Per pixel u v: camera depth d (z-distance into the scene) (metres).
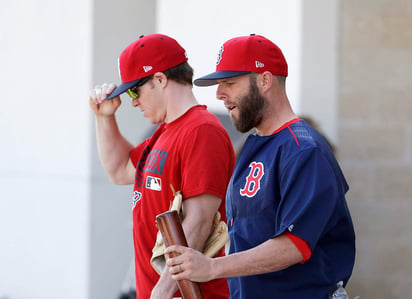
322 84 18.16
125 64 10.38
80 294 20.77
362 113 18.08
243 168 9.13
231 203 9.23
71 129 20.78
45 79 20.92
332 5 17.97
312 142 8.48
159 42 10.38
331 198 8.29
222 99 9.16
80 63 20.58
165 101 10.35
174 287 9.55
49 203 21.05
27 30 21.02
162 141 10.35
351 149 18.05
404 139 18.19
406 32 18.05
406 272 18.27
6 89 21.28
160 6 20.41
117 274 20.66
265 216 8.71
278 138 8.81
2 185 21.44
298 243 8.13
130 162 12.09
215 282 10.28
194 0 20.11
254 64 8.89
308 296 8.68
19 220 21.28
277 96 9.04
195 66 20.11
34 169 21.11
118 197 20.73
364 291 18.19
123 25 20.31
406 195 18.23
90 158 20.69
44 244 21.09
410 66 18.08
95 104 11.94
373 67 18.06
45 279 21.05
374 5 17.97
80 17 20.45
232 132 17.36
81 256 20.77
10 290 21.36
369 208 18.16
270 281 8.77
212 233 10.09
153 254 9.79
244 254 8.22
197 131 9.97
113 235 20.73
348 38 17.97
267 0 19.06
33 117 21.09
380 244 18.20
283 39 18.80
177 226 8.51
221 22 19.83
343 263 8.88
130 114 20.20
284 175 8.47
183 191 9.92
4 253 21.41
